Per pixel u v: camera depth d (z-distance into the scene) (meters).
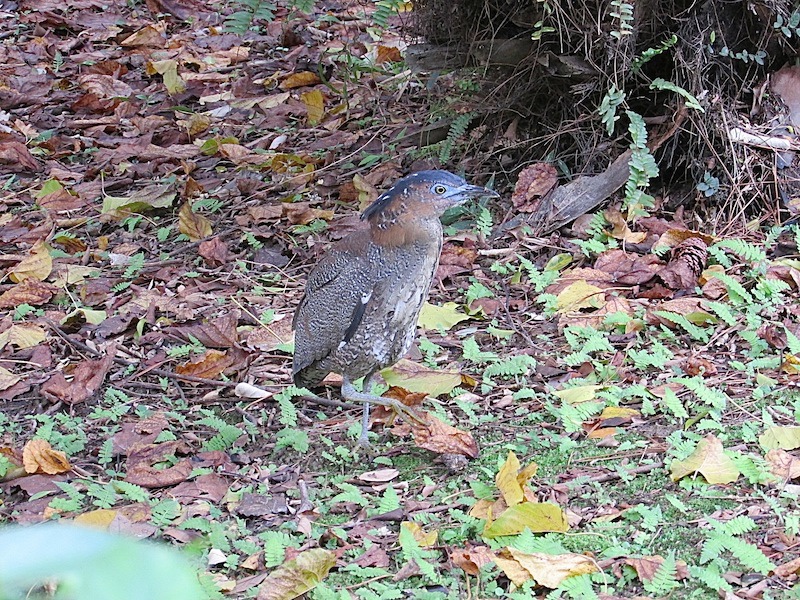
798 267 11.05
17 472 8.94
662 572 6.84
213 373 10.59
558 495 8.08
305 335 9.32
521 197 12.81
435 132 14.21
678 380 9.41
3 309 12.20
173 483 8.73
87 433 9.72
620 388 9.48
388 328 8.92
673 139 12.51
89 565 1.72
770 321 10.34
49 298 12.29
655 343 10.08
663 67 12.64
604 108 11.95
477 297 11.37
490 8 12.88
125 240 13.94
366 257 8.90
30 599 6.30
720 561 7.02
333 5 21.58
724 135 12.20
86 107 18.20
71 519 8.21
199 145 16.44
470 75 13.64
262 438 9.48
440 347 10.67
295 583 7.05
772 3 11.75
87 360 10.79
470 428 9.23
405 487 8.50
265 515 8.20
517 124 13.62
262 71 19.19
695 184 12.47
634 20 12.19
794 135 12.41
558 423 9.16
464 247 12.34
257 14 15.91
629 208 12.19
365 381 9.38
